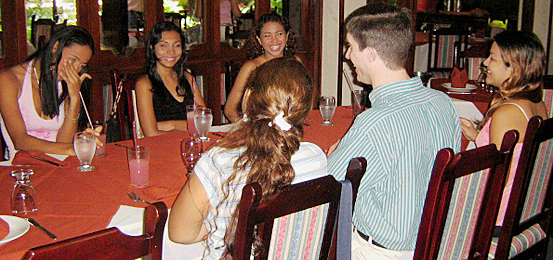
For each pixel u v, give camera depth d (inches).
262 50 120.7
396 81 56.3
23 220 49.3
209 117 81.6
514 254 69.2
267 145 42.6
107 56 127.3
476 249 58.5
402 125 53.2
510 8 238.1
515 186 62.8
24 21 110.1
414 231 56.8
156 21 136.7
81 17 120.0
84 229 49.0
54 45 86.3
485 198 54.8
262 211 37.3
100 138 73.7
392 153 53.1
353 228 61.7
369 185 54.4
